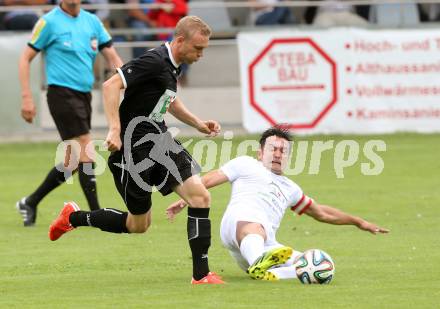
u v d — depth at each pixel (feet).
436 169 164.76
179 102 93.20
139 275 91.86
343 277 89.15
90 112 123.03
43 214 130.21
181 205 88.94
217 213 128.77
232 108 206.80
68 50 121.19
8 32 194.59
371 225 93.56
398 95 199.52
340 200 137.69
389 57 198.80
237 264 96.17
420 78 199.41
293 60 199.00
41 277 91.35
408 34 198.59
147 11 213.87
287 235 113.19
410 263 95.96
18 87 196.24
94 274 92.63
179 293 82.28
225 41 207.00
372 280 87.56
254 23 214.48
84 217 92.58
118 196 143.95
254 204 90.38
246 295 80.89
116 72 84.38
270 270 87.97
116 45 201.77
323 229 116.88
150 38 205.46
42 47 122.01
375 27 198.59
